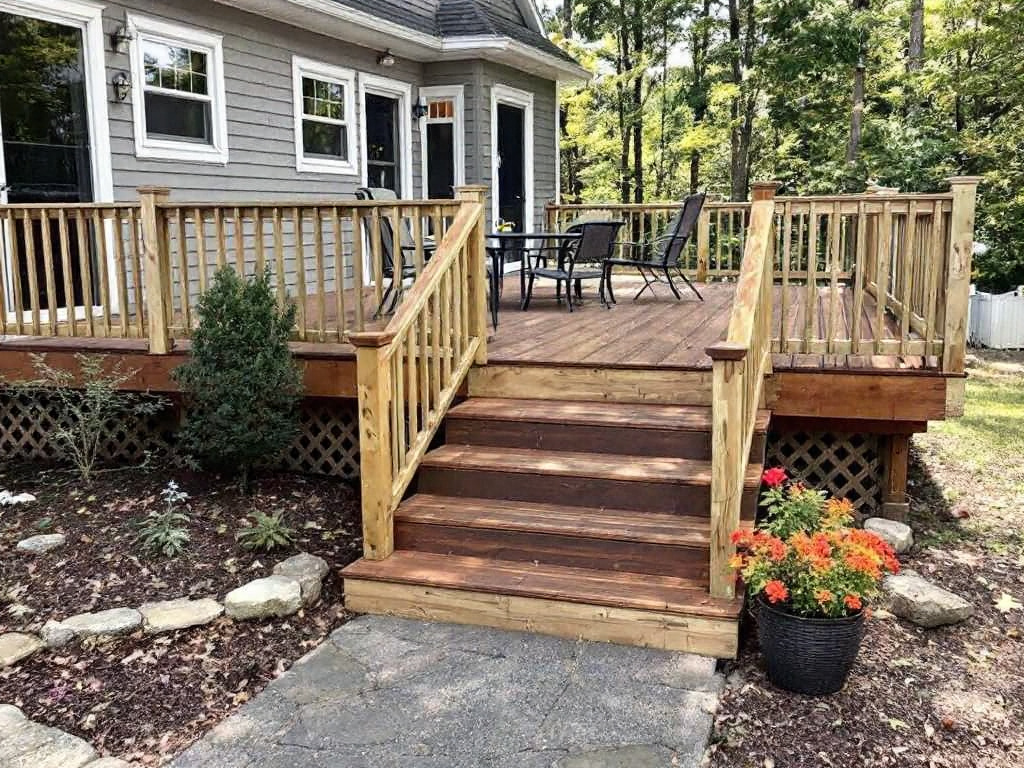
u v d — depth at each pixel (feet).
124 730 9.23
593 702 9.45
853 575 9.41
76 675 10.30
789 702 9.50
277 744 8.79
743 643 10.84
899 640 11.04
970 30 52.54
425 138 33.88
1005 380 31.83
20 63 19.17
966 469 19.79
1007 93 49.24
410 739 8.82
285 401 15.17
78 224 16.97
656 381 14.58
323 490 16.01
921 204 13.97
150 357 16.76
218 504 15.02
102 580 12.44
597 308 23.40
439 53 32.12
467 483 13.32
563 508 12.75
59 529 13.98
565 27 74.90
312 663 10.43
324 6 25.08
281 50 26.32
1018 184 48.93
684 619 10.52
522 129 38.19
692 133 61.16
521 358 15.40
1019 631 11.40
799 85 55.52
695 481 12.18
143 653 10.75
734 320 11.39
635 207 30.86
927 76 50.31
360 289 15.57
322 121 28.58
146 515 14.48
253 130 25.44
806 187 57.98
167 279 16.60
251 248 25.77
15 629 11.25
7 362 17.84
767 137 67.87
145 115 21.97
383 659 10.52
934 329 14.32
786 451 16.96
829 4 49.60
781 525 10.47
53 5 19.34
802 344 14.70
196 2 23.04
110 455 17.78
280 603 11.60
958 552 14.39
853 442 16.21
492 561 12.19
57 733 9.07
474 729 8.96
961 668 10.39
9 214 17.42
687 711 9.25
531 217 38.88
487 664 10.35
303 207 15.39
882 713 9.32
